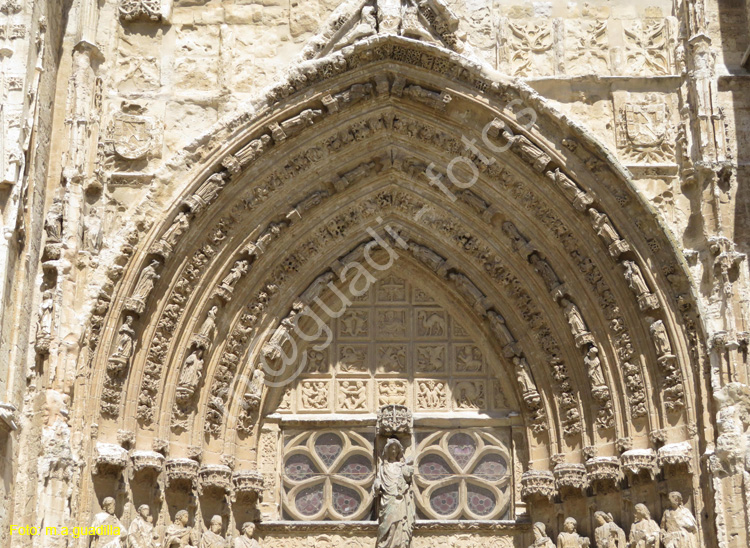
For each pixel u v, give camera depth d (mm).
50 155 22641
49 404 20844
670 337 22312
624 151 23406
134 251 22406
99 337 21984
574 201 23094
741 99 23438
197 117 23641
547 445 23531
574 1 24484
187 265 22984
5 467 19953
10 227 20609
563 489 22734
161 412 22562
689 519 21188
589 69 24047
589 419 23078
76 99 22859
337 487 23938
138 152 23203
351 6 23734
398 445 23297
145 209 22609
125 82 23797
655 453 22031
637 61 24078
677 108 23688
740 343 21609
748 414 21156
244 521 23062
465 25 24297
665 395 22188
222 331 23453
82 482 21203
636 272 22609
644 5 24453
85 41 23219
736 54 23812
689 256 22531
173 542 21844
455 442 24203
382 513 22906
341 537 23328
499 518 23703
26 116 21375
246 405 23484
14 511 20250
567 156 23203
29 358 21219
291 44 24250
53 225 21969
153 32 24203
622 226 22875
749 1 23781
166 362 22734
